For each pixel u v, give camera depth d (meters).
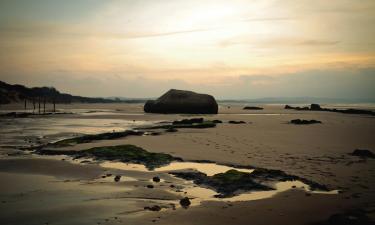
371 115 56.53
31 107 114.25
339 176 11.93
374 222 7.24
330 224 7.27
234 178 11.09
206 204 8.80
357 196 9.52
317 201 9.04
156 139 22.95
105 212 8.10
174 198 9.40
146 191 10.07
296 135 25.30
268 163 14.46
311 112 68.62
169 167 13.95
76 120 47.44
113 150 16.67
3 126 37.41
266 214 7.97
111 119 48.94
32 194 9.73
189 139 22.89
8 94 144.00
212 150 18.06
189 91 64.75
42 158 16.16
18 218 7.70
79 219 7.61
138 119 48.41
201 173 12.40
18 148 19.98
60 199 9.22
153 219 7.60
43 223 7.39
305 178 11.60
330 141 21.81
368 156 16.08
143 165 14.33
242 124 36.22
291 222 7.45
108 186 10.70
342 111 69.06
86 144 20.59
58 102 193.88
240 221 7.51
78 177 12.11
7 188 10.47
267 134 25.98
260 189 10.25
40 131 31.59
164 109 62.88
